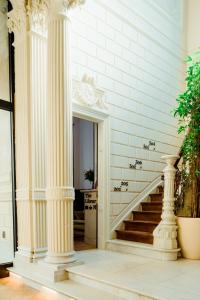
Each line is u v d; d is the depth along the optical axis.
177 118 8.29
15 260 4.64
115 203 6.03
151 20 7.57
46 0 4.33
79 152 10.72
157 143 7.44
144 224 5.71
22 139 4.73
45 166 4.72
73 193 4.25
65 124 4.21
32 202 4.56
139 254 4.96
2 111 4.97
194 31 8.94
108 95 6.08
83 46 5.63
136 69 6.95
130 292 3.23
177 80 8.49
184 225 4.68
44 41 4.84
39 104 4.73
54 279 3.84
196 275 3.71
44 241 4.59
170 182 4.84
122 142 6.36
